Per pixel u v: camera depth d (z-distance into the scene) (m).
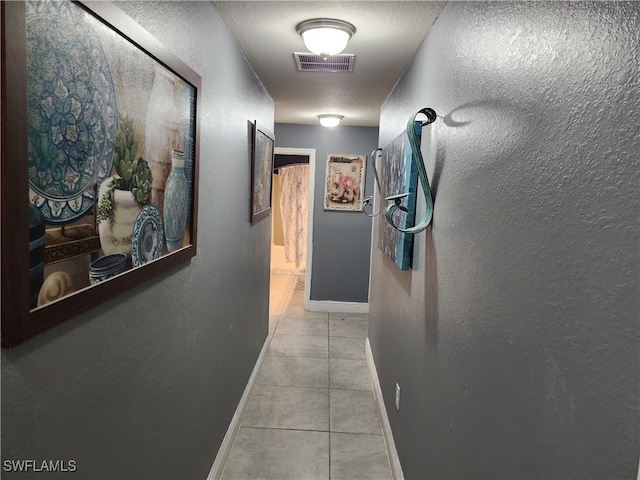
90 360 0.91
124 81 0.96
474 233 1.12
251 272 2.80
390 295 2.53
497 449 0.94
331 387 3.17
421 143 1.86
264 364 3.53
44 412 0.76
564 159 0.69
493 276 0.98
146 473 1.23
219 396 2.08
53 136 0.73
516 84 0.89
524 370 0.82
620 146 0.56
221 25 1.80
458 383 1.22
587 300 0.62
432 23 1.73
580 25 0.66
